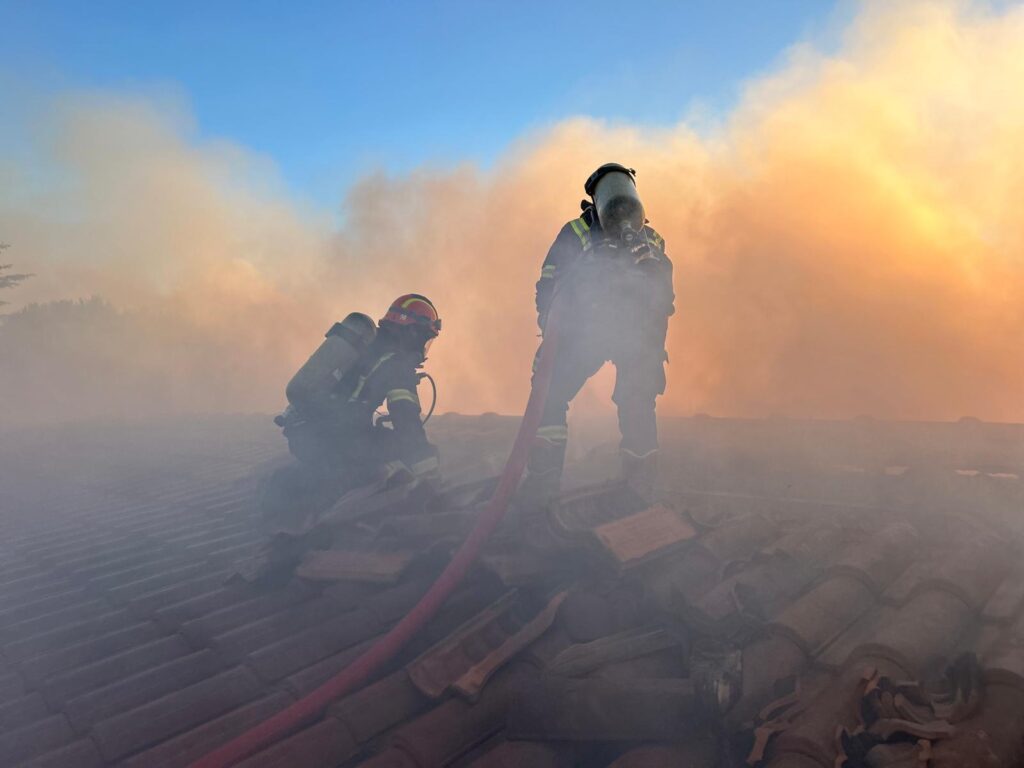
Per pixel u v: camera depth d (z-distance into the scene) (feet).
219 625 10.67
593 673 7.62
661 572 9.18
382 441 15.11
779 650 7.59
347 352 14.53
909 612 8.05
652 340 10.96
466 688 7.65
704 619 7.68
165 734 8.22
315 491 15.46
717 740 6.70
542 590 9.61
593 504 10.27
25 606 13.35
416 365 14.64
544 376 10.09
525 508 11.08
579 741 6.97
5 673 10.57
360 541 11.87
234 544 15.62
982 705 5.92
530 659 8.21
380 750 7.45
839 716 6.28
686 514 10.47
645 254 9.71
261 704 8.45
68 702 9.02
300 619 10.48
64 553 16.96
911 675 6.99
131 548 16.62
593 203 10.50
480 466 17.79
